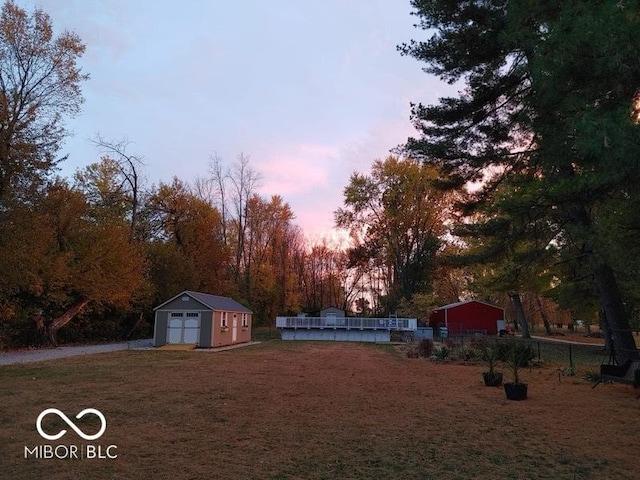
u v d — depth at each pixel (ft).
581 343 109.91
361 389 34.35
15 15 68.39
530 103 27.58
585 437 20.99
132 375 40.86
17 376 39.70
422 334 109.09
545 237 43.37
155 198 118.62
